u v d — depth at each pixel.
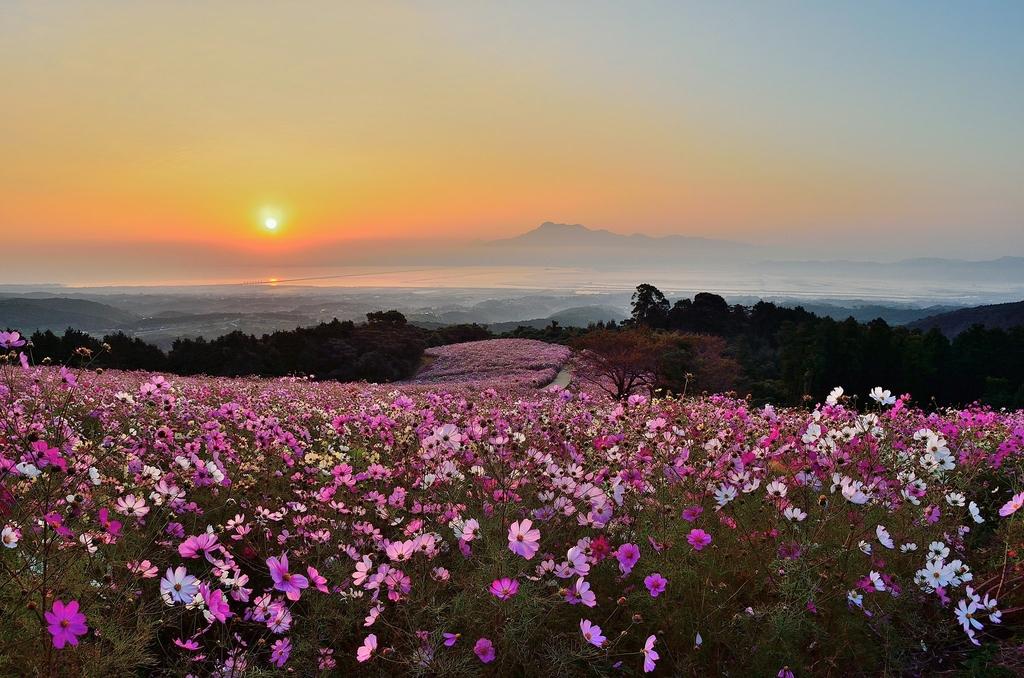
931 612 4.27
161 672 3.28
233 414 6.95
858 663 3.66
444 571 3.68
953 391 62.41
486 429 5.24
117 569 3.53
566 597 3.35
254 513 4.55
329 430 7.25
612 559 4.26
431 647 3.21
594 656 3.39
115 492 4.28
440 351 61.22
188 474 4.59
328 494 4.45
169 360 55.69
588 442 6.19
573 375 45.53
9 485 3.51
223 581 3.40
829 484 4.93
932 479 5.14
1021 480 6.07
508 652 3.38
